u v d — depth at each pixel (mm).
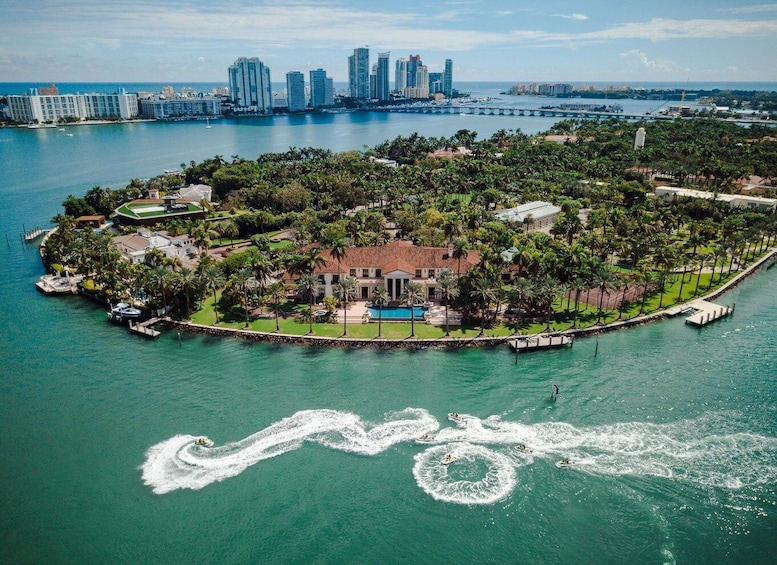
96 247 175000
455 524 82062
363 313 149000
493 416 106625
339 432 101875
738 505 85188
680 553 76875
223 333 140250
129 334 141625
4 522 81625
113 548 77500
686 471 92250
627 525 81750
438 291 156250
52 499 85938
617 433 101562
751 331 143000
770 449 97062
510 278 162125
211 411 108000
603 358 128250
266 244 199625
